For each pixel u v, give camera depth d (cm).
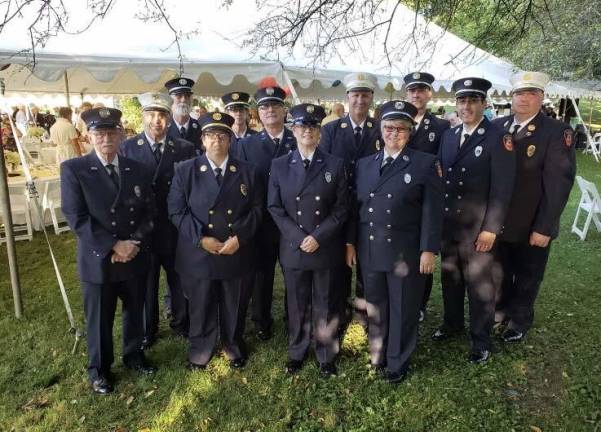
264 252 343
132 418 268
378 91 848
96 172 268
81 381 301
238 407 276
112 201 271
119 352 336
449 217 315
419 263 285
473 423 260
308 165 286
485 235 297
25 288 455
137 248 278
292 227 286
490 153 296
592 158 1473
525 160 315
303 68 530
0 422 264
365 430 256
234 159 298
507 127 330
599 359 318
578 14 415
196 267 293
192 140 389
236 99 379
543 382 297
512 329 347
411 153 280
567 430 253
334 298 304
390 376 297
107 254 269
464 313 386
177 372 310
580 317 382
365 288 300
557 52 501
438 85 681
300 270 292
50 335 362
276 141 338
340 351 334
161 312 407
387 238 282
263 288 350
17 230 630
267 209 311
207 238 286
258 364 321
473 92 293
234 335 315
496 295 364
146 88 939
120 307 409
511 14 316
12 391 292
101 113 263
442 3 309
